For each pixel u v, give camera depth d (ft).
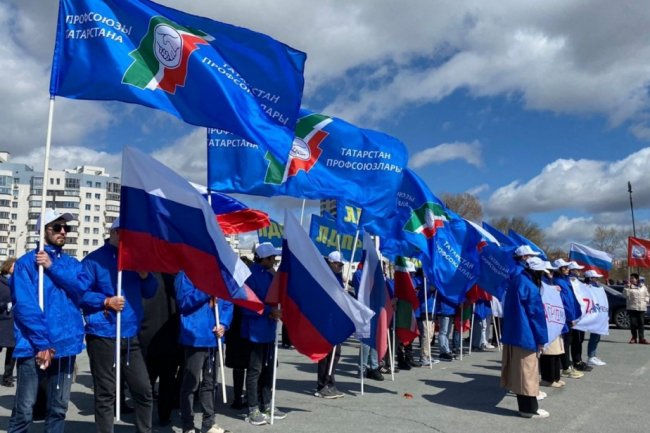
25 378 15.76
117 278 17.94
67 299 16.58
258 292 22.77
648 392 29.66
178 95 18.84
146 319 21.98
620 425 22.88
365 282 27.45
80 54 17.95
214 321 20.17
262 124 20.04
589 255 52.37
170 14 19.39
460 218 38.17
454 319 44.75
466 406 26.02
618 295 71.46
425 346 38.63
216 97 19.13
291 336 22.24
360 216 29.96
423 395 28.43
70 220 17.11
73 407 24.91
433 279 35.55
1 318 29.66
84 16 18.13
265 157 24.36
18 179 376.68
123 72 18.11
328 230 37.55
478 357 43.09
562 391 29.81
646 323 68.39
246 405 25.08
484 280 37.09
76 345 16.56
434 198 36.45
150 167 18.62
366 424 22.43
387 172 28.22
